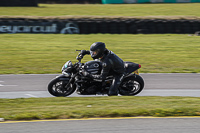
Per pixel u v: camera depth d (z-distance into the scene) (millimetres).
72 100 25719
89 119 20047
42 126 18641
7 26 76312
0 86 33656
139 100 25547
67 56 53844
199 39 72500
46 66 45812
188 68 45281
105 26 77750
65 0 132750
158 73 41625
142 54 56125
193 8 108188
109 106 23000
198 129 18391
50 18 79688
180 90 32750
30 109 22094
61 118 20203
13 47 61281
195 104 23953
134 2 121812
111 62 27203
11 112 21141
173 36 76000
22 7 108438
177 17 82938
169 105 23453
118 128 18406
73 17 81438
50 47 61812
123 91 29438
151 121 19734
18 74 40281
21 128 18250
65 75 28047
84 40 69750
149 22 78375
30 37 72750
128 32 78250
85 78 27797
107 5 118188
